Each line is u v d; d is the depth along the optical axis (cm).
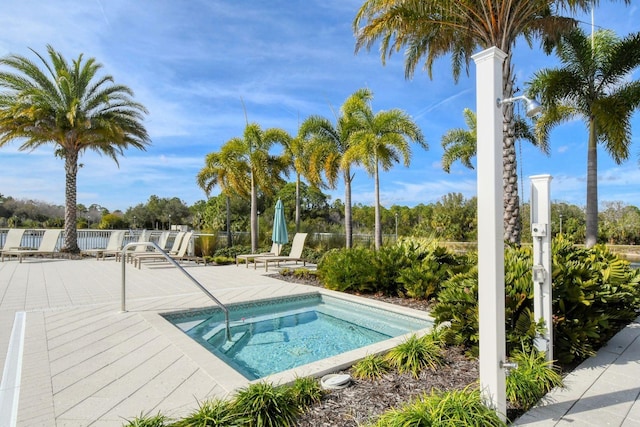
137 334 394
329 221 2948
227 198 1692
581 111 1054
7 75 1180
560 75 964
